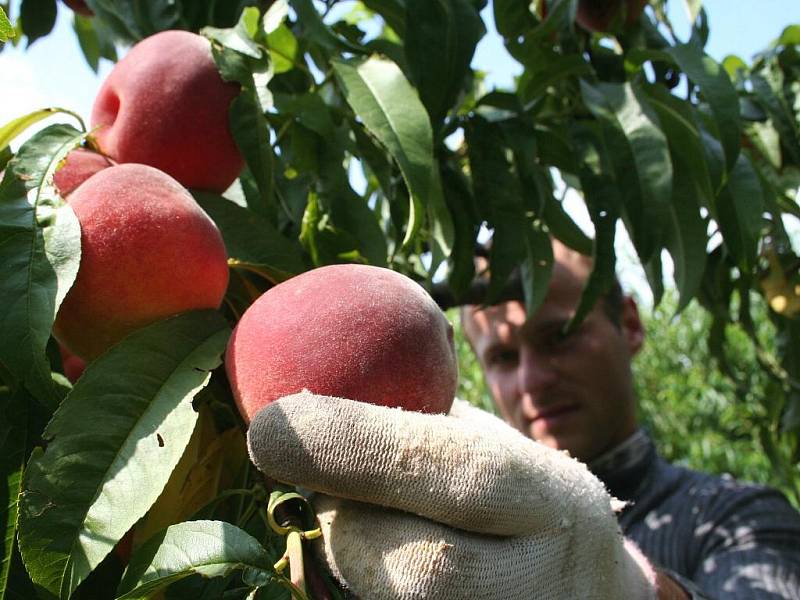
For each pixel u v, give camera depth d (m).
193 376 0.97
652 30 1.92
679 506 2.18
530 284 1.74
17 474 0.99
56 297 0.95
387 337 0.94
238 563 0.82
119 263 1.01
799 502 2.59
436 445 0.87
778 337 2.34
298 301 0.98
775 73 2.02
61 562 0.84
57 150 1.08
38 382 0.93
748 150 2.10
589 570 1.00
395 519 0.89
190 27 1.56
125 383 0.95
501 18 1.75
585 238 1.78
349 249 1.42
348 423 0.86
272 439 0.86
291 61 1.58
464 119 1.64
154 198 1.06
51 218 1.00
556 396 2.39
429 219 1.53
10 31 0.82
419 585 0.85
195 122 1.25
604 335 2.42
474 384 5.21
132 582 0.83
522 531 0.92
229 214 1.26
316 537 0.92
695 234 1.63
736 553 1.96
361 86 1.28
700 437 5.69
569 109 1.76
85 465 0.89
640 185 1.50
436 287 1.96
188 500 1.04
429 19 1.41
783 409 2.57
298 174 1.50
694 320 5.70
